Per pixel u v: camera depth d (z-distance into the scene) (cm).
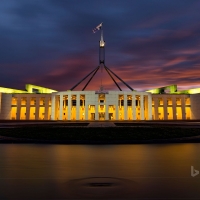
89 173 725
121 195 509
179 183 605
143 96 6044
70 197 498
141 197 496
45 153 1172
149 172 739
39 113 7231
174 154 1133
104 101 6203
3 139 1773
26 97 6888
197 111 6856
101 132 2069
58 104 6450
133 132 2069
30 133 2044
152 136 1858
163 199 483
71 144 1622
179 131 2145
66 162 920
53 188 562
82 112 6450
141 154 1132
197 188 559
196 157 1037
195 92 7444
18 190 546
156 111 6975
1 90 6994
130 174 712
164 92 8344
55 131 2161
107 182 618
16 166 837
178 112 7238
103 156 1072
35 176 685
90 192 532
